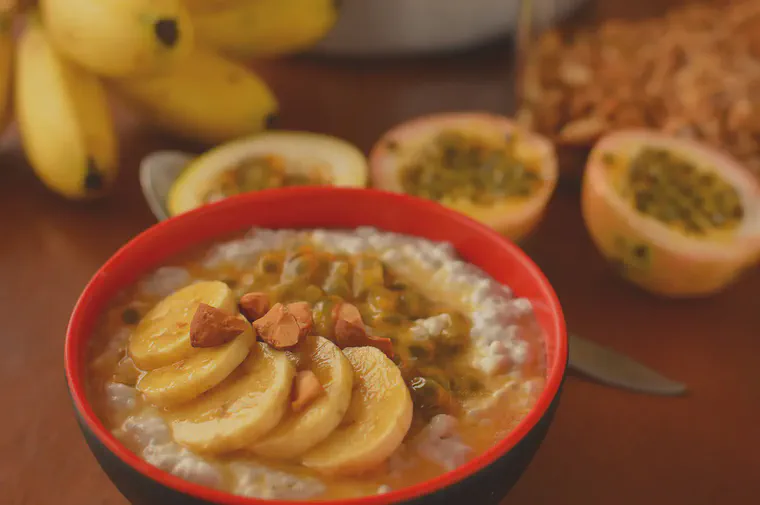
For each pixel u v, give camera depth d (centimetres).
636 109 54
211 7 53
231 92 54
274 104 56
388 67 62
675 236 48
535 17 59
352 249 42
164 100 53
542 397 36
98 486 42
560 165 54
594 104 54
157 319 39
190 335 37
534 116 55
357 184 48
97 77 53
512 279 42
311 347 37
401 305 40
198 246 42
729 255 47
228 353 37
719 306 50
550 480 43
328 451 36
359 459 35
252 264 42
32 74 52
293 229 44
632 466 43
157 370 38
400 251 43
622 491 43
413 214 43
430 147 51
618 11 65
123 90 54
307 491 35
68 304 49
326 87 61
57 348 47
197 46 54
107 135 52
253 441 36
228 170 49
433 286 42
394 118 59
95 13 48
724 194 50
